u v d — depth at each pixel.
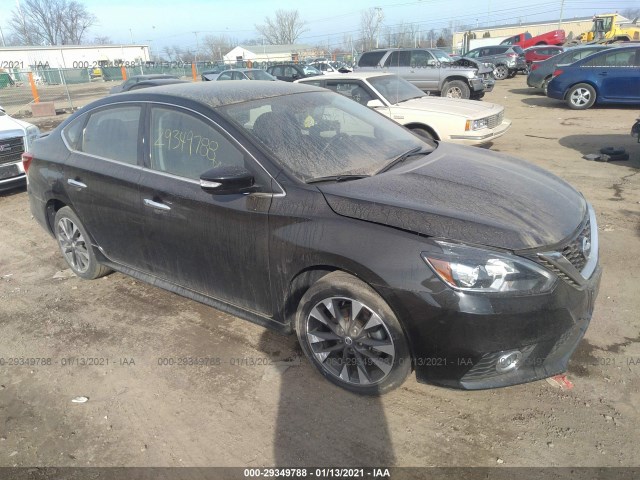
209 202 3.04
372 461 2.41
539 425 2.55
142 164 3.47
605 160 7.52
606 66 12.71
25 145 7.19
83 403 2.90
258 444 2.54
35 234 5.75
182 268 3.41
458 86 14.75
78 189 3.90
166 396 2.91
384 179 2.90
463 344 2.36
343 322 2.73
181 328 3.59
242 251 2.97
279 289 2.91
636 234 4.73
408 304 2.41
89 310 3.92
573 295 2.44
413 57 15.63
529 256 2.35
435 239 2.39
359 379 2.77
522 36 35.56
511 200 2.70
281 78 22.44
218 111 3.14
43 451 2.57
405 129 4.00
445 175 3.00
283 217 2.75
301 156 3.01
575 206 2.87
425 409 2.71
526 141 9.46
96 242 4.07
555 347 2.46
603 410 2.62
